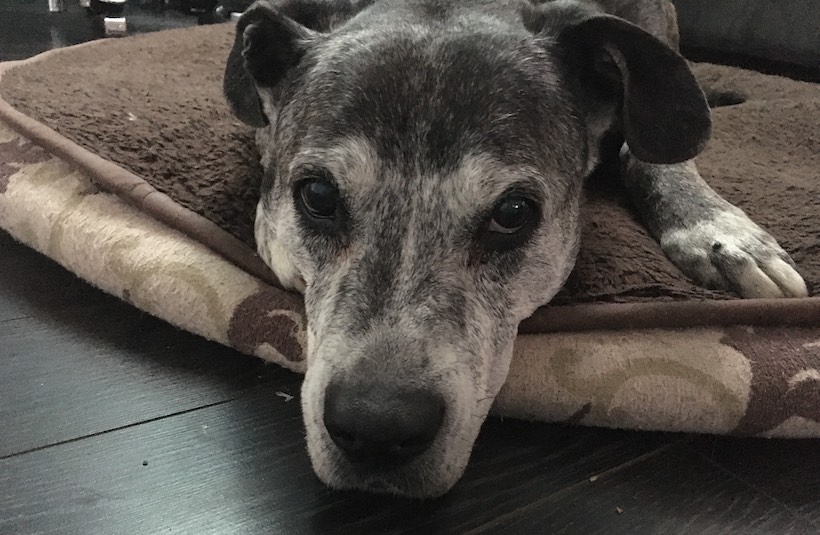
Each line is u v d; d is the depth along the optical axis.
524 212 0.31
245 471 0.30
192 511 0.28
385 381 0.25
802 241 0.44
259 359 0.37
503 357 0.31
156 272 0.38
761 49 0.85
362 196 0.30
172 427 0.32
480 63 0.31
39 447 0.30
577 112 0.35
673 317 0.36
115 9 0.95
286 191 0.34
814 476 0.32
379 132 0.30
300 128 0.32
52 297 0.40
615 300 0.38
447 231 0.30
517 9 0.38
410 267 0.29
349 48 0.33
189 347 0.37
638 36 0.32
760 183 0.51
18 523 0.27
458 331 0.28
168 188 0.43
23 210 0.43
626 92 0.33
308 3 0.39
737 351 0.35
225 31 0.78
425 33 0.33
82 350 0.36
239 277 0.38
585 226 0.44
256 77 0.37
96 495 0.28
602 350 0.34
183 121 0.51
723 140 0.60
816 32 0.80
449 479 0.26
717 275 0.39
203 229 0.40
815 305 0.36
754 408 0.33
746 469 0.33
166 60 0.67
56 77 0.58
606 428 0.34
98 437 0.31
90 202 0.42
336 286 0.30
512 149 0.30
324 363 0.27
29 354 0.36
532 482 0.31
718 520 0.30
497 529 0.28
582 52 0.35
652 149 0.34
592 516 0.29
